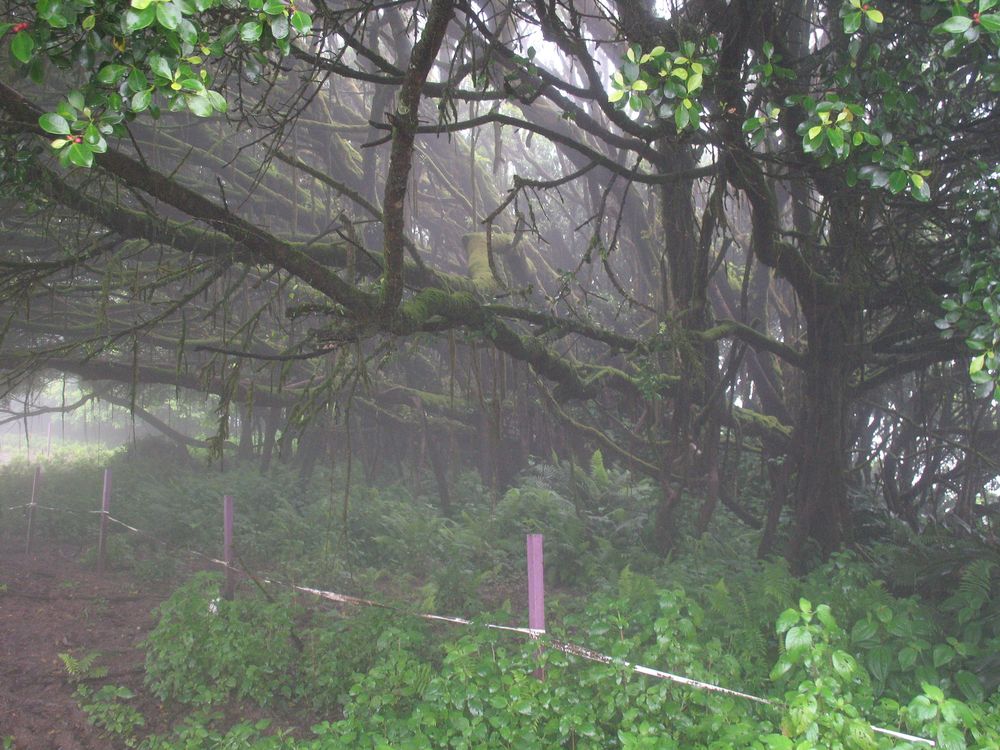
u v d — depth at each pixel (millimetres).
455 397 14602
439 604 8078
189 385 12500
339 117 14469
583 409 14211
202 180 13641
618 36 6121
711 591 6188
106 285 6859
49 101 9500
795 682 4086
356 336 5719
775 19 6074
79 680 5871
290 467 15180
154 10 2391
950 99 6070
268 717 5387
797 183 8195
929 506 13055
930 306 7859
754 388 13984
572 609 7609
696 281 8766
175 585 9086
